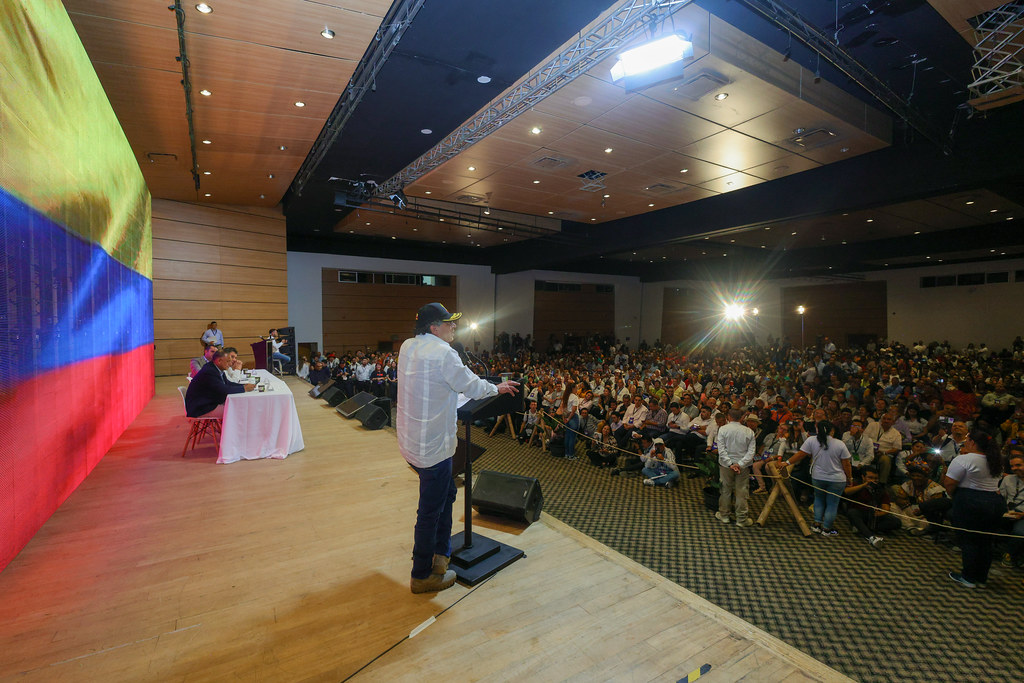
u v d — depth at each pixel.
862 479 5.62
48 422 3.42
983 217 13.17
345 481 4.22
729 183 10.88
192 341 12.58
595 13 5.41
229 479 4.26
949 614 3.72
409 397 2.32
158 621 2.21
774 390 10.65
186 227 12.48
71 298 4.02
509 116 7.24
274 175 10.48
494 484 3.60
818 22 5.89
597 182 10.88
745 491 5.55
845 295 23.88
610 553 3.02
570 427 8.47
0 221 2.75
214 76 6.07
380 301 21.06
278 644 2.07
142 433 6.05
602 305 28.56
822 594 4.04
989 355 18.52
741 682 1.98
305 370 14.46
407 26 5.20
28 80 3.22
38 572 2.65
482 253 22.30
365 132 8.67
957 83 7.17
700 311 28.80
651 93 6.53
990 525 4.01
